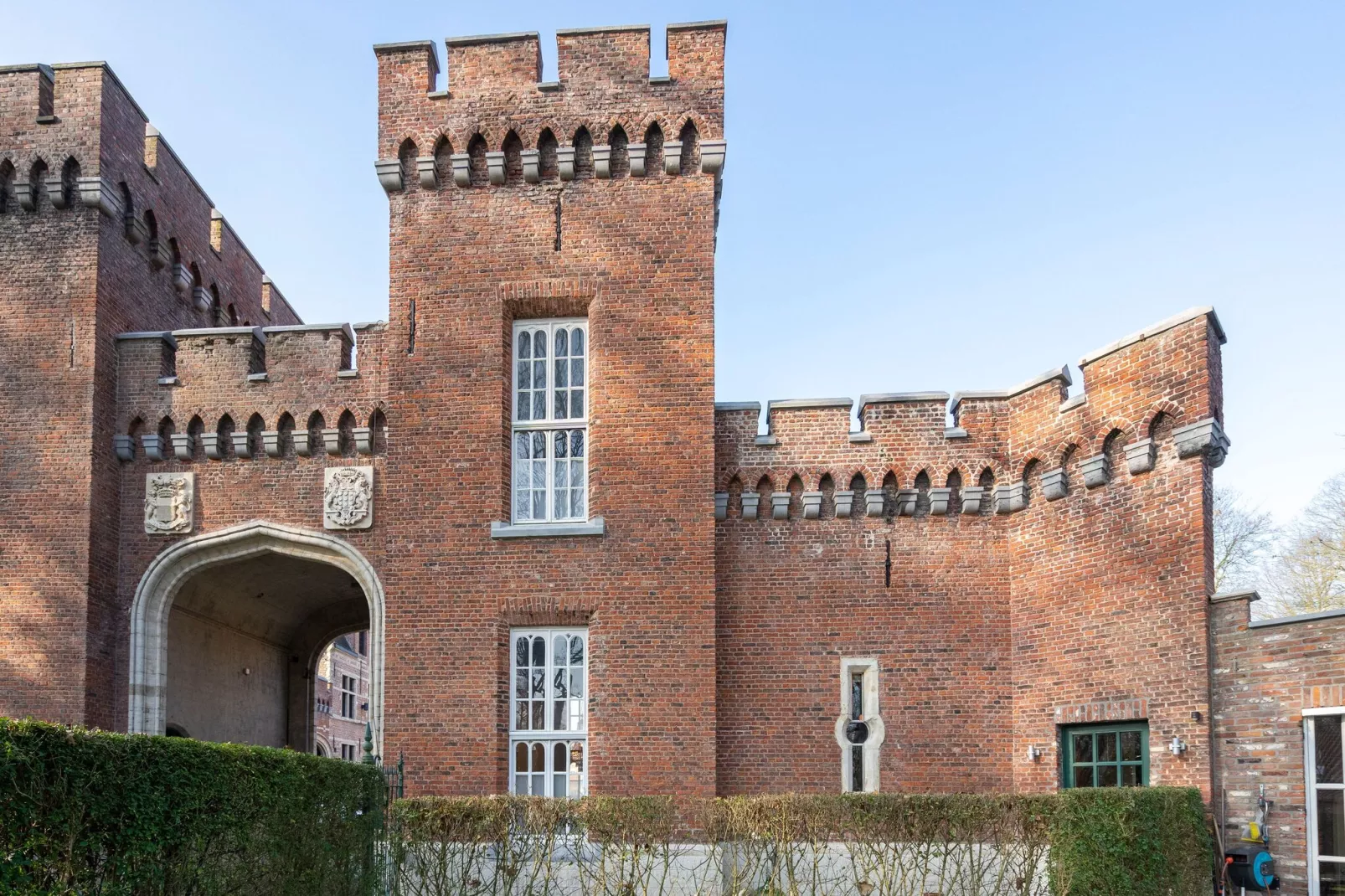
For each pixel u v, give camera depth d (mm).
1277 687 14125
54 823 7395
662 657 17297
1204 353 15258
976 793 15984
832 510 19062
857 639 18688
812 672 18625
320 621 27609
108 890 7852
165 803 8516
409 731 17328
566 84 18594
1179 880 13492
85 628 18547
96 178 19609
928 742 18281
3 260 19734
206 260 24766
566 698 17547
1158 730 15445
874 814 14055
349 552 19000
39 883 7277
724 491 19188
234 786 9578
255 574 22516
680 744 17047
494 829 14219
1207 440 15102
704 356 18000
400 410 18203
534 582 17609
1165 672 15445
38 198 19875
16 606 18688
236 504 19469
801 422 19281
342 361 19625
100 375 19484
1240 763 14430
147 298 21688
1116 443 16656
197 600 21781
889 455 19016
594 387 18094
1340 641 13508
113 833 7965
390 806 14266
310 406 19406
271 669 26500
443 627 17578
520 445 18438
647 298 18172
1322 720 13625
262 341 20391
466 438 18047
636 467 17797
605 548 17625
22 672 18500
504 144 18578
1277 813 13938
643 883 14609
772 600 18875
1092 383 17016
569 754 17375
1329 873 13336
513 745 17438
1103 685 16484
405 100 18766
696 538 17578
